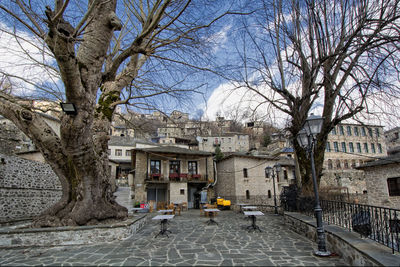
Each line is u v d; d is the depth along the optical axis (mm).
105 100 8648
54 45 5309
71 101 6504
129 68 9414
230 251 5562
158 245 6312
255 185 24844
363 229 4910
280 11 9570
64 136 6617
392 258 3479
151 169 23141
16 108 7121
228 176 24953
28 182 13359
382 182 15219
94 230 6727
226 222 11531
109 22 7211
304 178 9672
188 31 7824
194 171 24969
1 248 6004
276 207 14641
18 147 17391
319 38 8805
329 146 36250
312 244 6234
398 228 4121
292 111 9477
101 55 7316
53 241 6316
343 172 31484
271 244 6289
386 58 6996
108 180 8453
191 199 24516
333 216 6672
